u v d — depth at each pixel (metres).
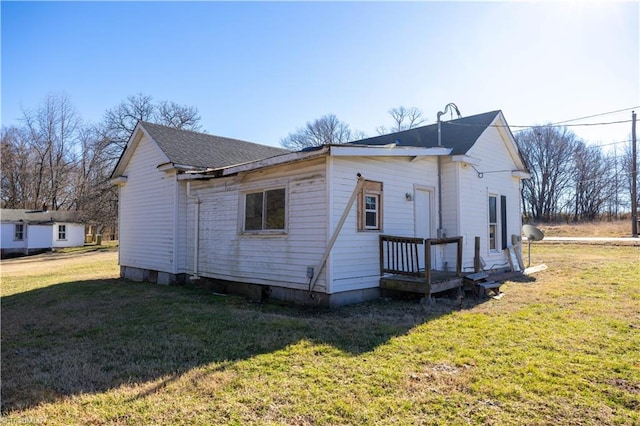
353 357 4.27
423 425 2.80
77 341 5.30
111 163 34.38
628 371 3.70
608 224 33.06
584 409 3.00
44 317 6.96
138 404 3.21
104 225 37.47
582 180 44.34
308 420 2.90
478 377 3.62
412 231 9.02
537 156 47.22
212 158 11.81
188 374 3.86
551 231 30.48
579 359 4.04
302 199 7.67
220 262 9.63
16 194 41.25
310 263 7.43
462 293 8.19
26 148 41.47
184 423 2.88
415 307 6.93
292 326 5.66
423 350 4.47
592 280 9.04
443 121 12.09
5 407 3.21
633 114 24.12
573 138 45.59
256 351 4.57
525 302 7.06
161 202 11.51
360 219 7.73
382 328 5.44
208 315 6.60
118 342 5.14
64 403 3.26
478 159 9.95
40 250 32.38
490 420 2.85
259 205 8.71
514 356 4.17
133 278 12.63
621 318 5.66
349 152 6.97
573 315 5.92
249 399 3.26
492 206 11.30
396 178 8.67
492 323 5.59
